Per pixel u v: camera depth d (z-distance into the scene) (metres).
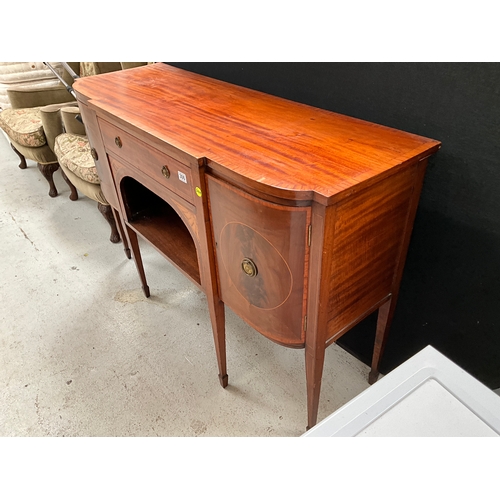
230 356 1.62
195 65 1.65
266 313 1.06
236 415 1.41
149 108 1.25
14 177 3.01
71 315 1.83
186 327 1.76
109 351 1.66
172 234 1.51
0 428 1.39
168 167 1.10
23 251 2.24
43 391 1.51
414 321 1.31
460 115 0.96
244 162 0.91
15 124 2.52
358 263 0.98
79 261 2.16
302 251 0.89
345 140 1.00
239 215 0.94
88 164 2.02
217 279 1.20
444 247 1.13
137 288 1.97
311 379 1.10
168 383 1.53
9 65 2.81
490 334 1.13
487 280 1.07
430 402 0.64
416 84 1.00
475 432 0.60
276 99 1.30
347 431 0.61
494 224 1.00
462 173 1.01
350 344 1.59
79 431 1.38
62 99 2.75
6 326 1.78
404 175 0.94
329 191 0.78
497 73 0.86
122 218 1.62
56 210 2.61
